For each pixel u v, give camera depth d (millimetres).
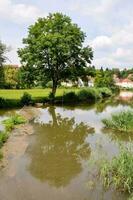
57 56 42125
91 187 11227
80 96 49594
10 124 22141
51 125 24844
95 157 14898
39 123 25719
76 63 44438
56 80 44406
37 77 42594
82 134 21203
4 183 11656
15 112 31453
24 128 22344
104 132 21734
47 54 42344
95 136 20484
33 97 46219
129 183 10562
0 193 10727
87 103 47250
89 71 45594
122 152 12352
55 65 43531
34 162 14344
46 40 41031
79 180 12062
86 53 44031
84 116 30844
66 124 25516
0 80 36094
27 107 34406
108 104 46219
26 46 42844
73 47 42719
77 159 14977
